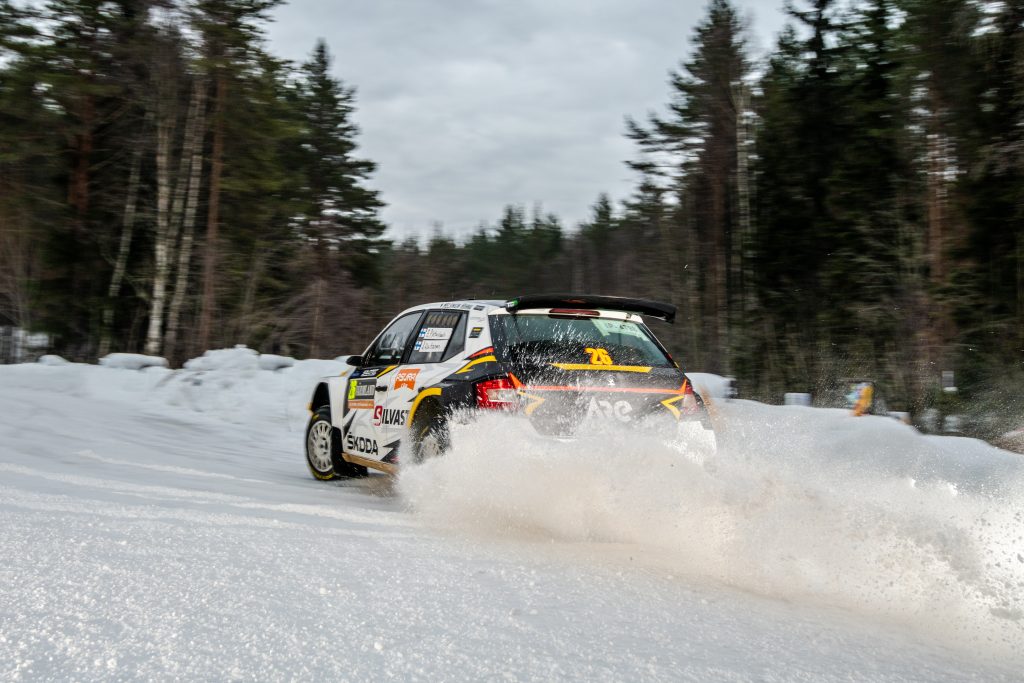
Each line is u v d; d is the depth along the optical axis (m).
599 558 3.90
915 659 2.71
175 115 29.05
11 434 7.23
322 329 40.09
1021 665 2.71
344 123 47.09
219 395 13.23
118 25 27.70
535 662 2.42
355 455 6.89
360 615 2.77
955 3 20.39
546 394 5.02
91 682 2.09
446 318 6.21
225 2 28.02
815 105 27.39
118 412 10.88
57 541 3.41
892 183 24.56
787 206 27.94
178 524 3.99
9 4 27.02
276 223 36.44
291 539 3.86
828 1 27.33
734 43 32.88
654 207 41.47
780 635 2.89
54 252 28.31
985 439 8.34
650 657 2.54
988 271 21.39
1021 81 19.78
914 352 20.64
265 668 2.24
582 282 83.62
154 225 30.45
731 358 27.81
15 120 27.69
